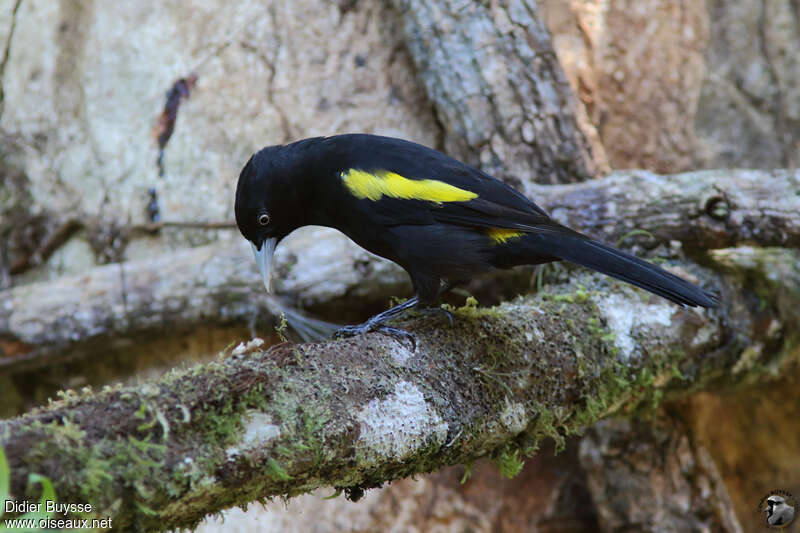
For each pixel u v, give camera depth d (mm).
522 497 11008
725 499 10688
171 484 5070
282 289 9984
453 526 10852
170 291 10141
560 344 8000
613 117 12133
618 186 9648
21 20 11914
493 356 7402
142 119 11453
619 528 10547
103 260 11430
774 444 12328
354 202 7977
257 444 5492
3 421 4945
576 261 7512
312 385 6043
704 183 9383
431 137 11234
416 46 10828
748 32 12906
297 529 10734
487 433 7164
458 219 7727
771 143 12945
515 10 10539
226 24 11336
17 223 11641
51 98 11766
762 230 9211
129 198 11414
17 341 10406
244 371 5684
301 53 11273
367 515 10789
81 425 4938
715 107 12953
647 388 9000
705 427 11664
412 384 6707
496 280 10453
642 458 10359
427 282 8000
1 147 11820
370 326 7797
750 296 9617
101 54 11617
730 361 9453
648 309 8984
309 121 11234
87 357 11391
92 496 4766
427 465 6988
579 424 8320
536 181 10352
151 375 11258
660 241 9500
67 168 11672
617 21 12125
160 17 11445
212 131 11281
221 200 11180
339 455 5973
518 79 10422
